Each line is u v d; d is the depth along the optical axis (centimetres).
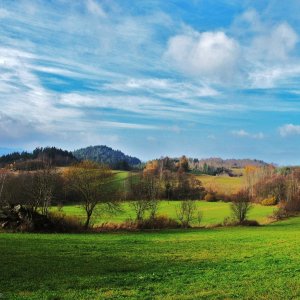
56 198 8738
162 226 7819
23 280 2381
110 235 5825
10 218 5691
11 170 10138
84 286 2250
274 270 2770
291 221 10075
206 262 3228
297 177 16225
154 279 2472
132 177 13325
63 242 4378
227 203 13650
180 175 15362
